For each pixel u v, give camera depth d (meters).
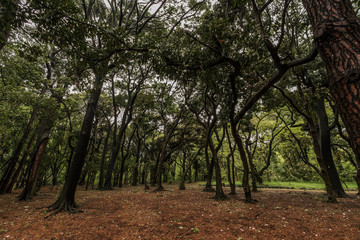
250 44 4.47
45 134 10.87
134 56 5.12
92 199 10.20
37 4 3.86
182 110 16.28
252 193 13.84
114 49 4.94
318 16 1.67
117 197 11.25
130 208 7.98
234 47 4.61
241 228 5.29
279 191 15.90
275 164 28.62
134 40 4.71
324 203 9.12
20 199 9.75
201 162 29.56
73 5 3.97
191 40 5.30
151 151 26.88
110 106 21.77
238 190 16.84
